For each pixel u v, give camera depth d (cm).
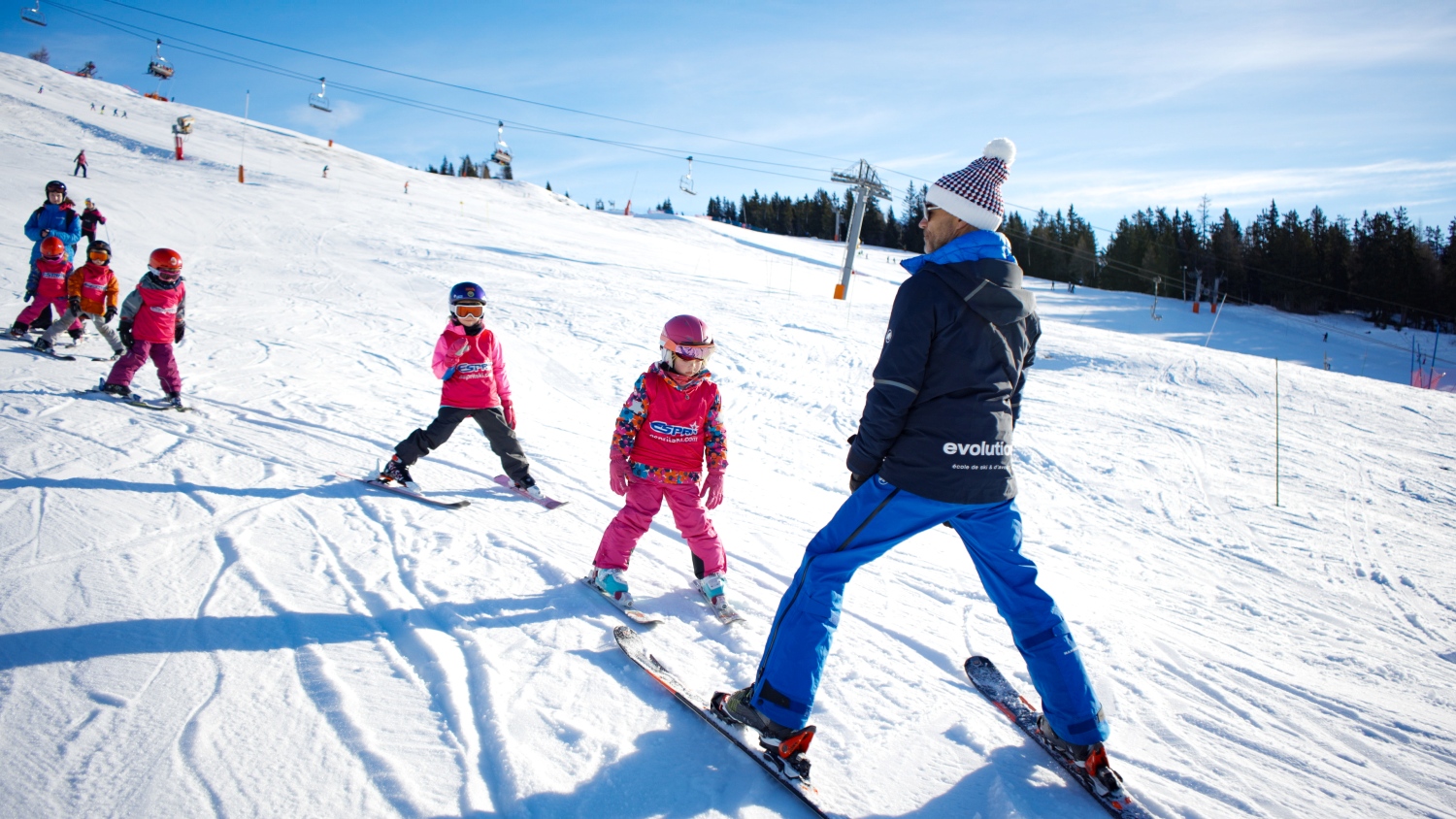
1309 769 248
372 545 342
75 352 726
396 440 552
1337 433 948
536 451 593
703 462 331
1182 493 681
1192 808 219
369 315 1181
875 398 210
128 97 5528
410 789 186
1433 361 3425
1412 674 346
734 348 1238
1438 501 695
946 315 204
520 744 209
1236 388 1188
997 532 221
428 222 2844
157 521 336
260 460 452
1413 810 229
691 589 348
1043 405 1025
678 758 216
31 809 165
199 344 854
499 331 1209
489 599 301
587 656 266
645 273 2184
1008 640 321
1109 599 417
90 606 254
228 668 230
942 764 228
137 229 1825
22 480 361
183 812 170
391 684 232
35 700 204
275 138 5303
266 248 1814
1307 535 582
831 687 269
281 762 191
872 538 218
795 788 204
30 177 2317
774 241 5869
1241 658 342
